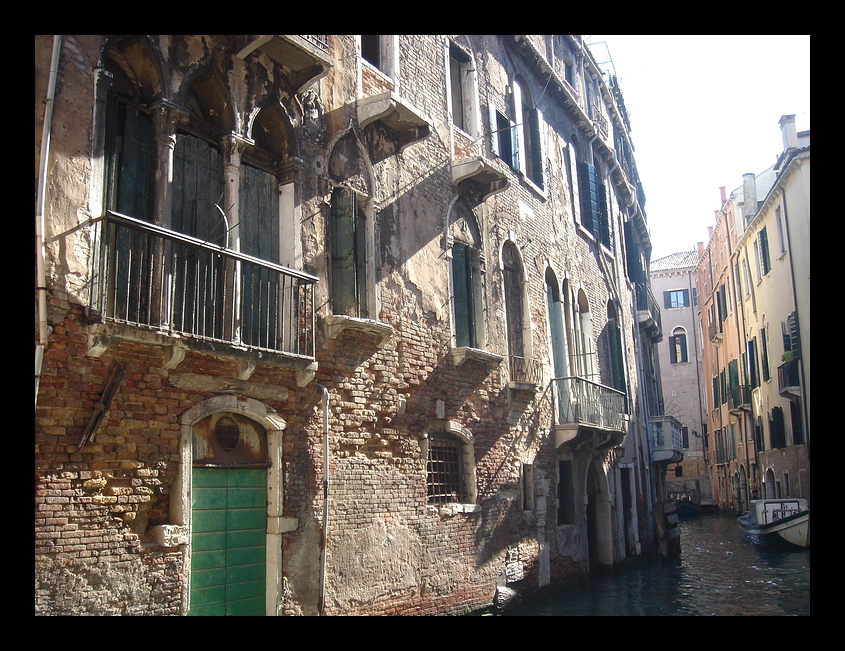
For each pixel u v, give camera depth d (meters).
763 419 32.16
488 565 12.02
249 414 8.12
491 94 14.74
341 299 9.94
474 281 13.18
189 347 7.29
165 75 7.70
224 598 7.70
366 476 9.69
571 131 19.39
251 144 8.66
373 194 10.69
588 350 18.36
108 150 7.27
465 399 12.08
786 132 26.27
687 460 50.78
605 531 17.44
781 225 28.20
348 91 10.49
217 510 7.76
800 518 23.30
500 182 13.21
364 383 9.91
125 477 6.80
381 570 9.69
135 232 7.34
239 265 8.05
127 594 6.68
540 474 14.33
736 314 37.19
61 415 6.37
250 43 8.54
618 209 23.72
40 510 6.13
